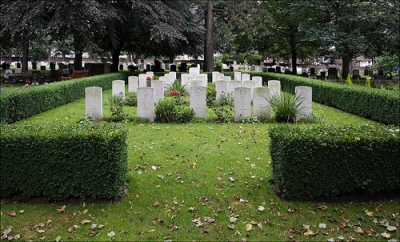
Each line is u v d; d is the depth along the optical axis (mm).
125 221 4883
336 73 33031
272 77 24219
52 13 22516
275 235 4586
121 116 11133
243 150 7855
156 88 13703
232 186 5965
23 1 20312
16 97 10602
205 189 5832
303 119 11156
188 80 18656
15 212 5074
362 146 5211
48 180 5238
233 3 26906
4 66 37812
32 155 5188
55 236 4566
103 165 5184
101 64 29328
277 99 11469
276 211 5137
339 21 25297
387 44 25938
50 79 25781
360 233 4609
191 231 4672
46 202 5324
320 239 4500
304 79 19328
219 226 4785
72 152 5160
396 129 5973
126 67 50406
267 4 30484
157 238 4520
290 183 5281
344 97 13820
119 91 14547
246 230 4688
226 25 28609
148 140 8594
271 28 30750
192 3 32750
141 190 5754
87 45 22812
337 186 5273
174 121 10922
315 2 24922
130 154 7469
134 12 25516
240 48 34594
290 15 29344
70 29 22281
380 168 5285
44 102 12445
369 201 5363
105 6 23609
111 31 24891
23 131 5398
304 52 37000
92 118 10977
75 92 15367
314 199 5367
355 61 61906
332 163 5223
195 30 29344
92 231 4652
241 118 11086
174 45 27422
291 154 5215
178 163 6961
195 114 11312
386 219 4910
